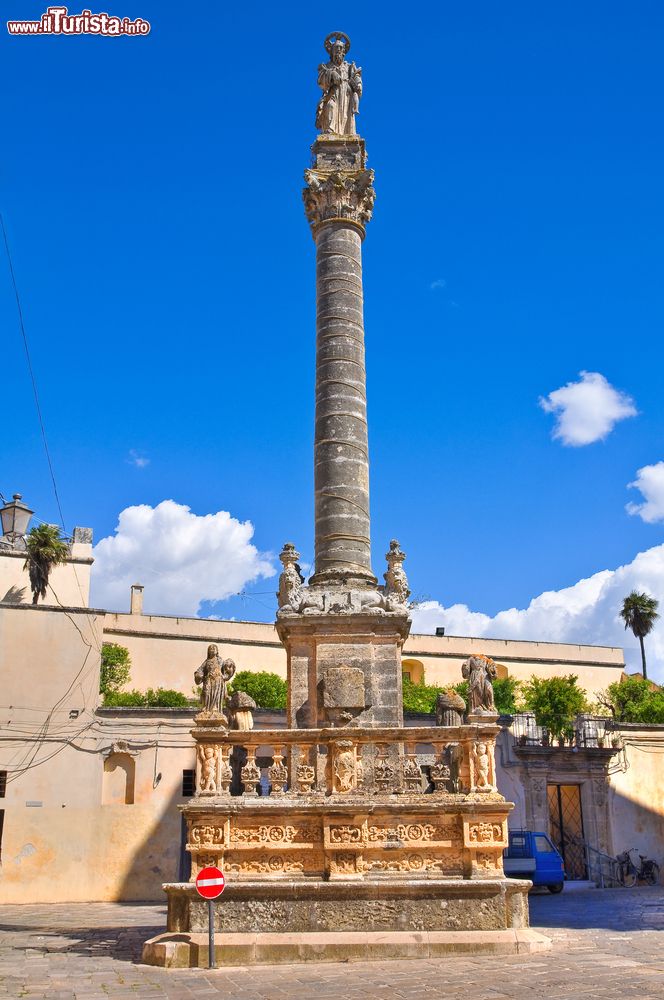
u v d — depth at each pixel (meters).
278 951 14.07
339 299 20.75
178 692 55.88
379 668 17.98
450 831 15.52
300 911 14.73
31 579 50.34
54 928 21.23
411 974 12.63
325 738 16.06
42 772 34.19
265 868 15.34
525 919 15.13
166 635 59.03
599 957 13.80
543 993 11.02
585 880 39.31
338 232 21.22
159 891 33.69
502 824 15.42
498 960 13.63
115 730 35.12
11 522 53.50
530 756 39.56
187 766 35.25
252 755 16.30
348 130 22.53
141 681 57.66
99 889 33.44
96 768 34.66
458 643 68.38
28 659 35.16
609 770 40.91
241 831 15.50
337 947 14.11
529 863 33.16
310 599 18.34
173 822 34.50
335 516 19.39
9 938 18.77
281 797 15.78
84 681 35.44
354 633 18.08
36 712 34.72
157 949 14.27
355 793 15.73
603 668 71.94
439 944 14.16
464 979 12.09
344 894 14.80
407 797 15.63
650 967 12.83
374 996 11.11
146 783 34.75
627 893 33.56
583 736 41.06
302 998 11.10
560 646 71.88
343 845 15.23
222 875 14.00
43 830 33.66
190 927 14.78
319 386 20.44
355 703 16.94
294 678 17.98
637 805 41.03
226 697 17.34
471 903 14.78
